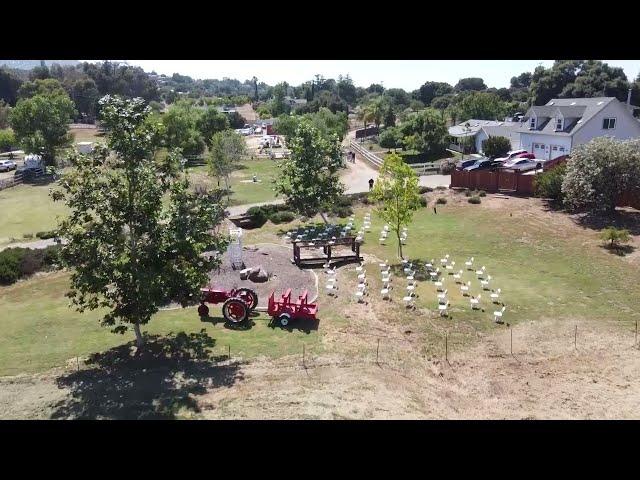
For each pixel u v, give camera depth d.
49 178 61.41
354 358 19.50
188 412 15.62
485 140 68.62
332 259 30.02
